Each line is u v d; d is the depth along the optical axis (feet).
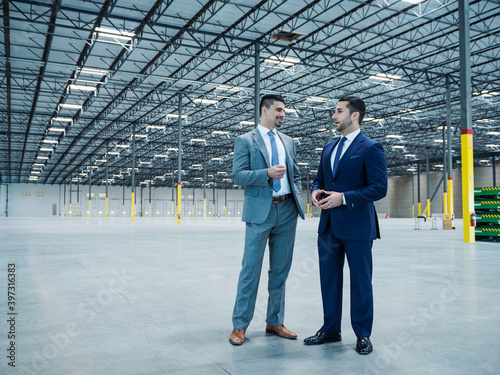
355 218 10.16
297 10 58.29
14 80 82.12
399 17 60.70
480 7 57.62
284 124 126.41
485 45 69.87
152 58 75.61
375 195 9.92
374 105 106.32
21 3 54.29
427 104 105.60
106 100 99.45
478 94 90.79
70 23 60.39
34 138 142.41
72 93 88.69
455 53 73.92
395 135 126.62
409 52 74.13
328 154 11.06
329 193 10.39
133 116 116.98
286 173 11.23
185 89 95.76
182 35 66.33
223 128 133.28
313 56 74.23
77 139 141.79
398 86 90.89
